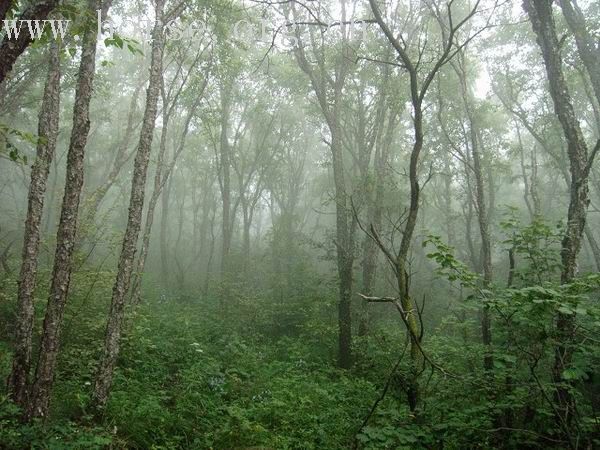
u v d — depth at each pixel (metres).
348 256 13.37
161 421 7.17
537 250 7.28
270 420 8.14
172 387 8.96
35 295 10.46
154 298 16.80
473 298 6.22
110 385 7.21
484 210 10.96
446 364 7.48
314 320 14.67
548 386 6.01
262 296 17.88
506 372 6.39
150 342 10.28
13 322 10.20
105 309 11.09
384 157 16.62
